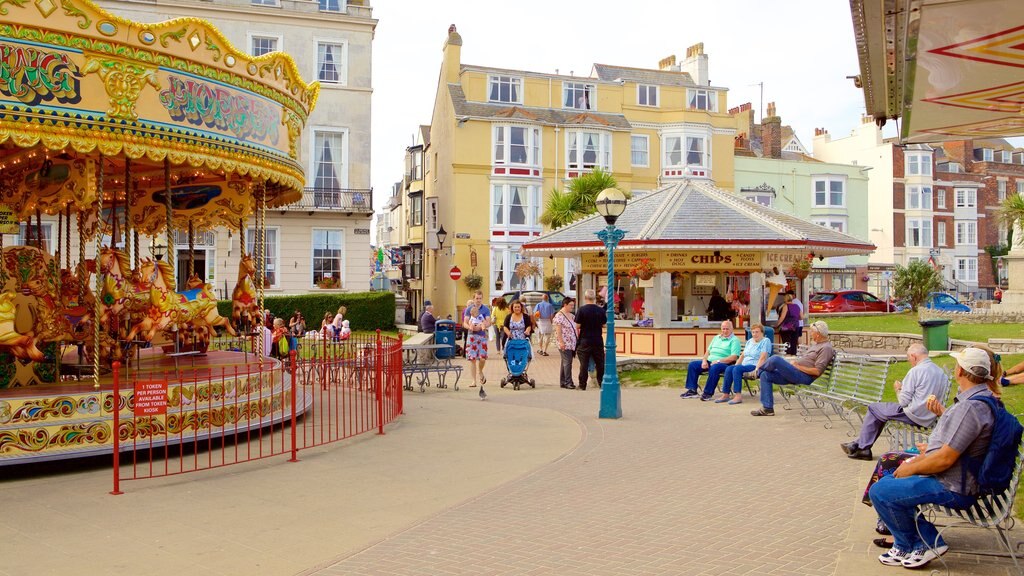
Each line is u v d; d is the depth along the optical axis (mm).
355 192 35688
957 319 29156
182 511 7430
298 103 12719
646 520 7035
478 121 42188
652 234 20062
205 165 10508
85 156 10539
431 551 6234
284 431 11711
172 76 9867
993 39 6723
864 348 23672
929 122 10078
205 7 33781
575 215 33750
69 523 7039
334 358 16594
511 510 7410
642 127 46656
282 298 33312
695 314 22562
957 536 6324
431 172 49062
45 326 10727
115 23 9211
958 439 5449
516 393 16719
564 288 42844
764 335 15391
